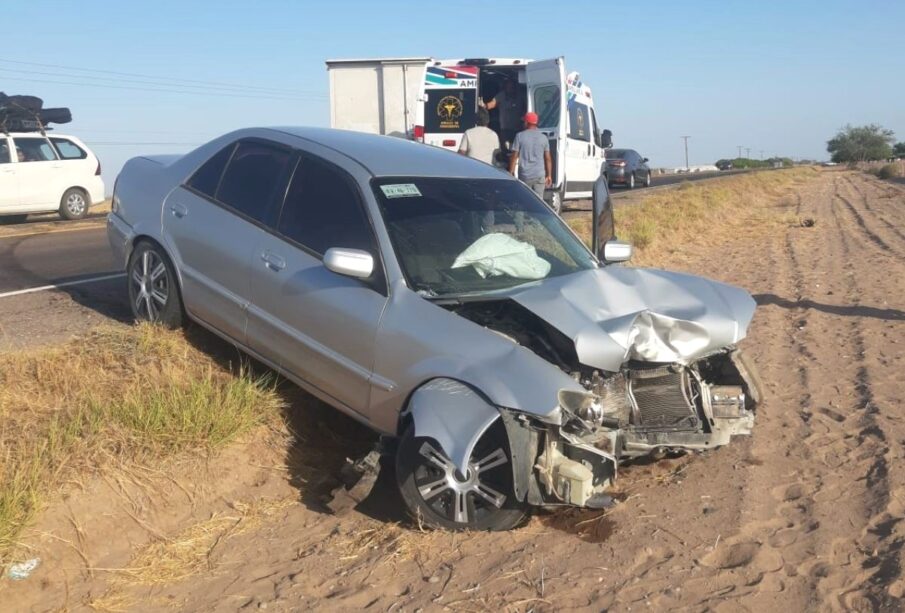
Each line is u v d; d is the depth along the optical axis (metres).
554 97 15.11
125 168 7.05
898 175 52.97
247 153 6.10
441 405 4.38
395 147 6.00
